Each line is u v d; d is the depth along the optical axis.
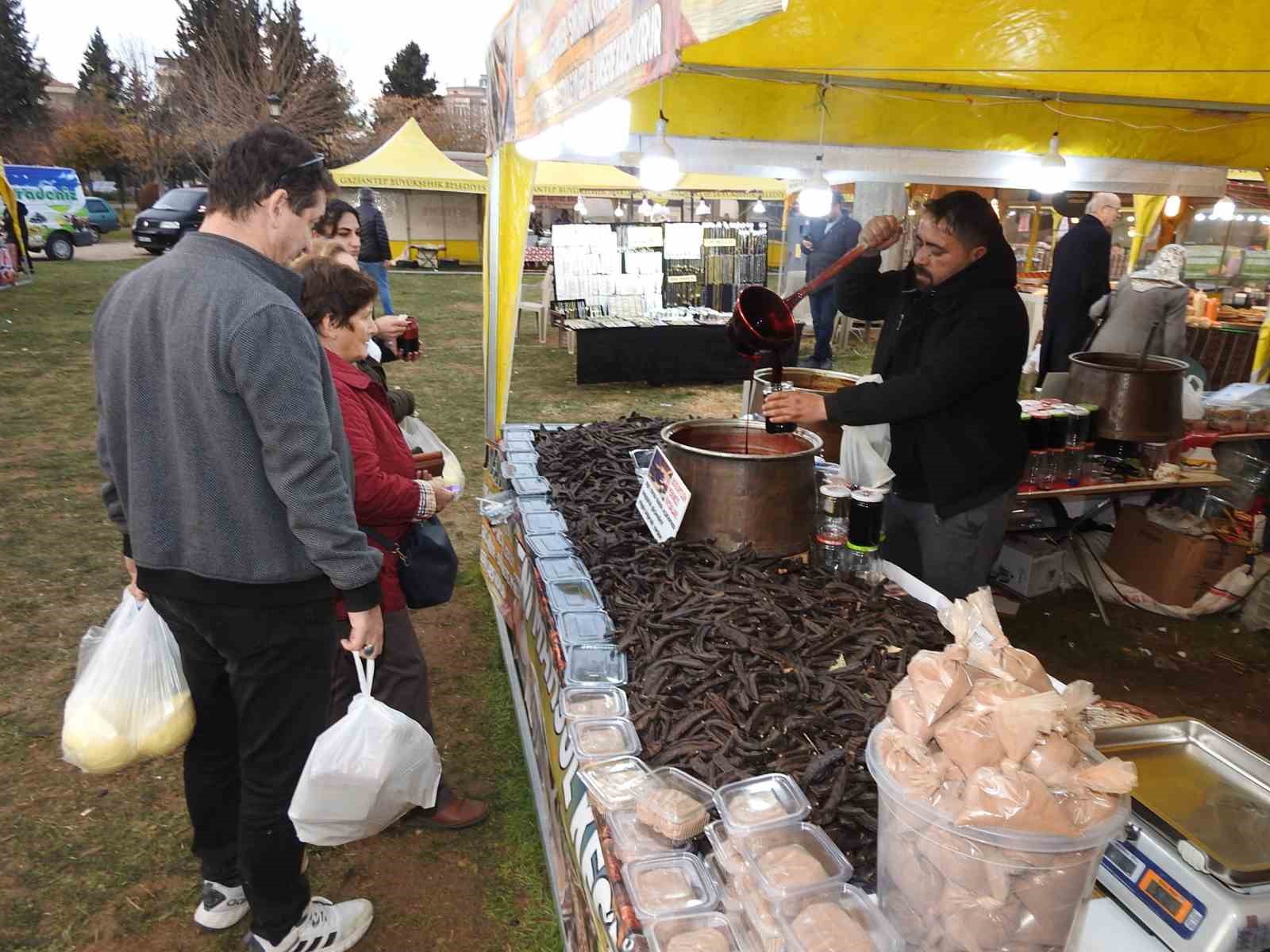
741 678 1.57
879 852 0.97
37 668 3.30
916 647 1.70
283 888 1.83
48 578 4.05
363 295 2.05
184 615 1.59
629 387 8.63
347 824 1.76
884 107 3.33
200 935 2.15
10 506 4.91
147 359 1.48
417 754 1.81
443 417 7.04
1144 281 4.61
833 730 1.44
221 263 1.48
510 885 2.34
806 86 3.21
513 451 3.23
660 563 2.04
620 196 15.29
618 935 1.08
